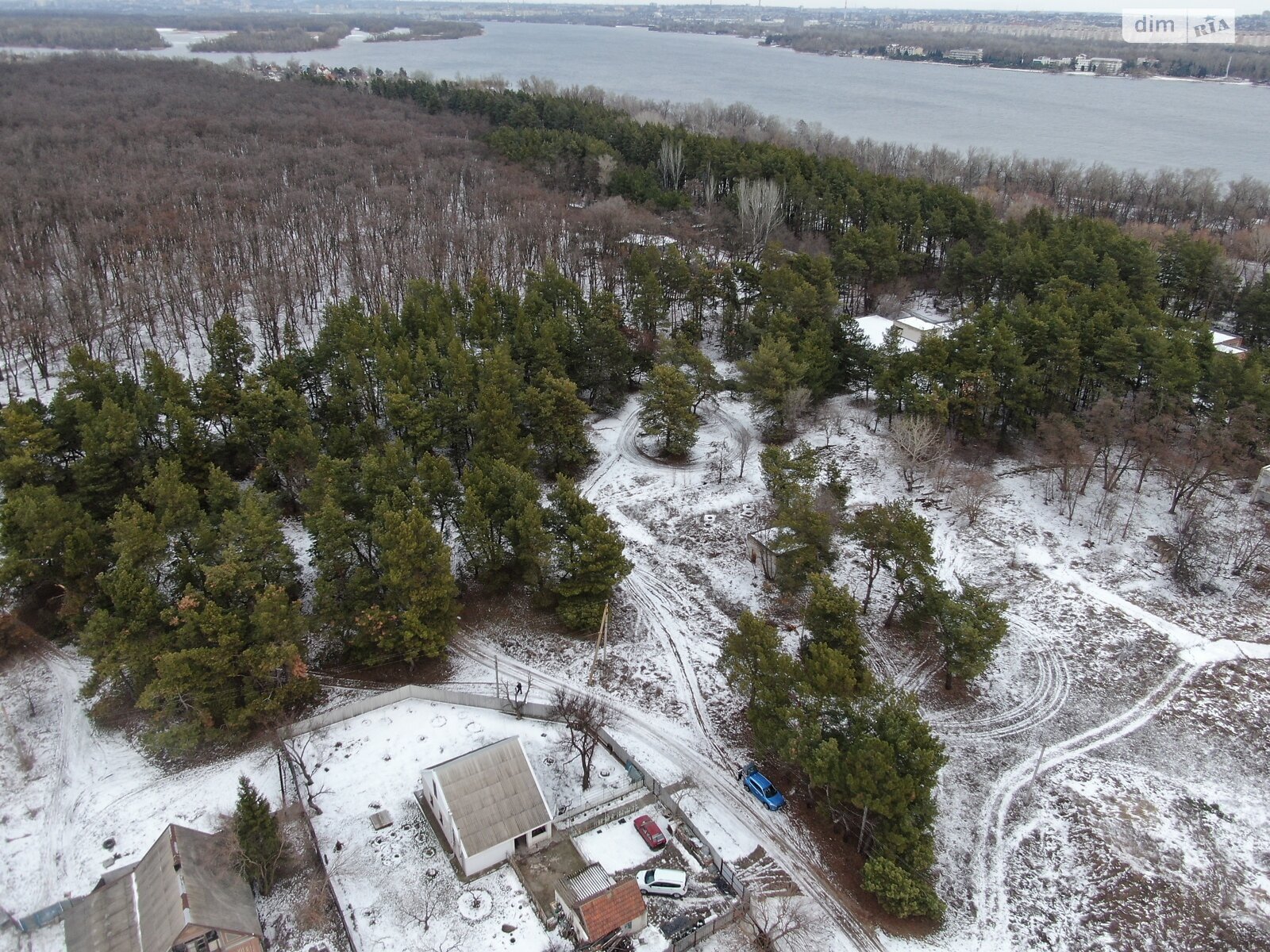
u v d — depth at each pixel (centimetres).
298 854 4712
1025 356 8681
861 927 4494
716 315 12106
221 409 7900
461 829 4609
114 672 5284
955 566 7362
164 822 4897
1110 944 4478
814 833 5025
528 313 9950
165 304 11112
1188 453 7919
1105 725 5872
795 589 6769
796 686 5153
